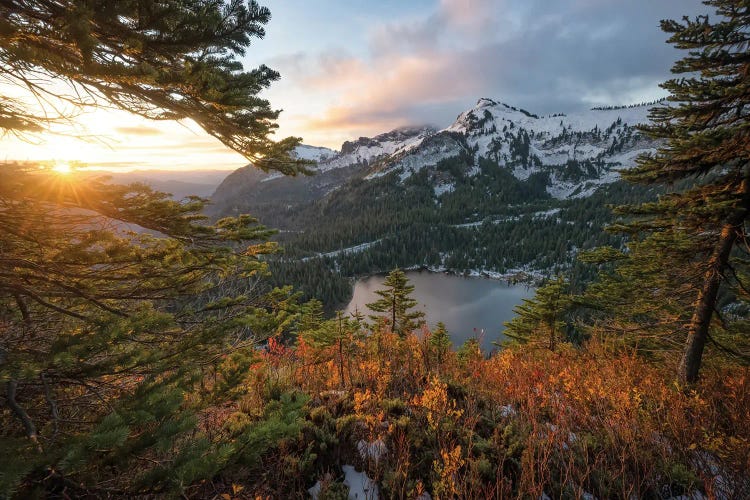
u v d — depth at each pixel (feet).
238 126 10.62
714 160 21.98
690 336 25.66
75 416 9.81
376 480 11.59
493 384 20.54
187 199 10.64
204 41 8.50
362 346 27.53
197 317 13.97
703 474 11.81
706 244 24.52
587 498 11.26
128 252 10.21
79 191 8.26
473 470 11.38
